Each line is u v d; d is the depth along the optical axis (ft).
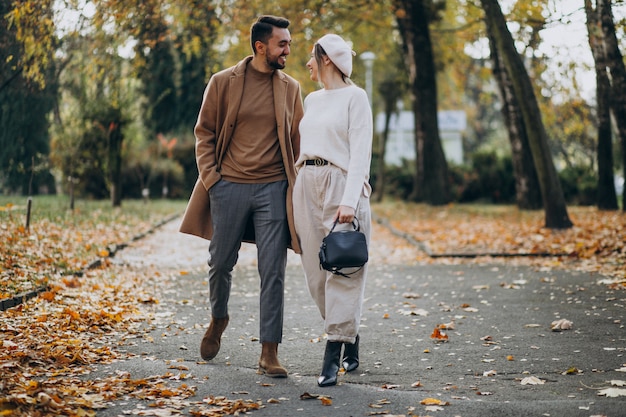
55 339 18.88
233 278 33.47
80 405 13.83
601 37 54.19
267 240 16.90
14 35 41.91
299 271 35.65
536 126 49.78
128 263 37.14
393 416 13.53
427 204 83.56
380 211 76.43
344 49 16.63
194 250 44.57
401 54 92.94
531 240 43.70
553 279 30.19
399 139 157.99
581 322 22.08
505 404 14.19
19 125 60.90
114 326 21.66
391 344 19.99
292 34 64.03
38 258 31.24
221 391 15.38
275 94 17.17
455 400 14.58
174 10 58.59
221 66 74.49
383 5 71.15
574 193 88.02
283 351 19.35
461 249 41.78
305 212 16.57
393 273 34.19
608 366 17.10
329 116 16.48
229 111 17.07
